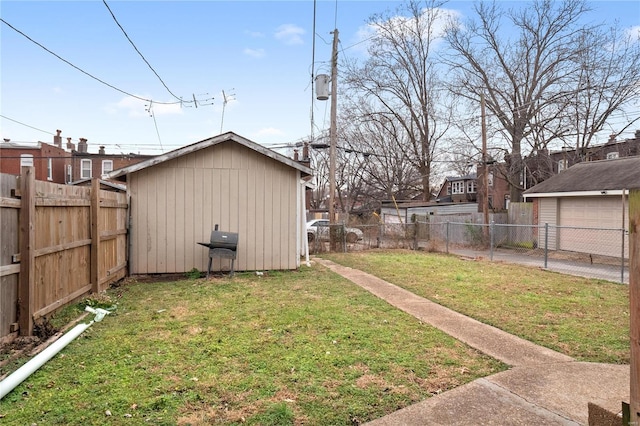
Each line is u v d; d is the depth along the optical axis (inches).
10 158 1090.1
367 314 208.8
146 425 100.5
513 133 868.0
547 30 837.2
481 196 1048.2
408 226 689.6
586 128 792.3
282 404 111.0
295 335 172.6
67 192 205.3
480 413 108.4
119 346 156.7
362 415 107.3
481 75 893.2
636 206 55.4
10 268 156.9
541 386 125.3
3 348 150.9
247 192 343.6
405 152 1091.9
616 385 126.3
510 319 205.8
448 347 160.6
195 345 159.2
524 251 615.8
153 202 327.0
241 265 344.8
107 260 271.3
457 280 322.3
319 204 1684.3
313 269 366.9
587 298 259.4
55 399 113.3
